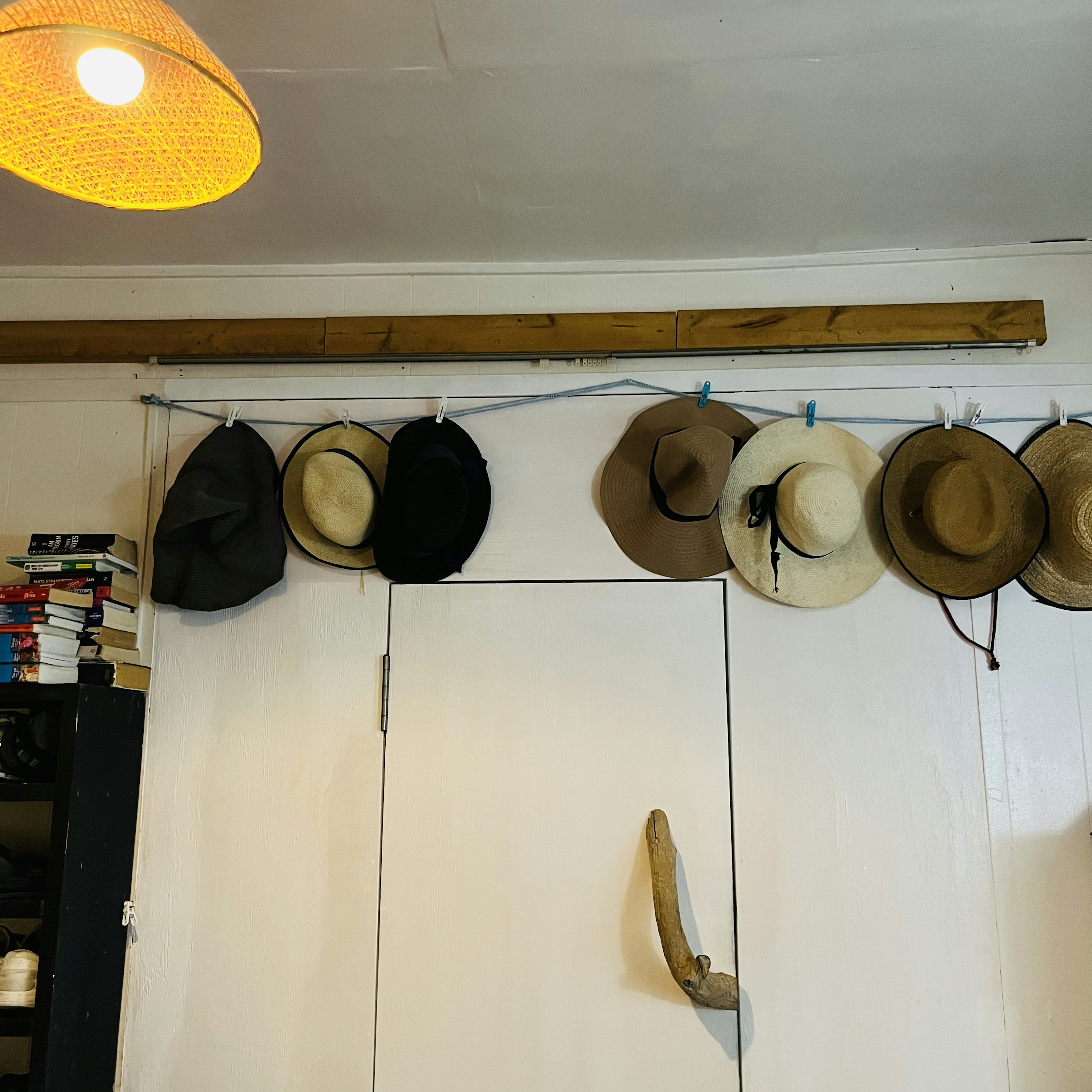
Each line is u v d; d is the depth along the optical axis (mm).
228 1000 2092
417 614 2234
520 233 2277
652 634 2186
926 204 2152
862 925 2041
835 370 2275
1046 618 2137
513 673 2193
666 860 2033
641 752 2139
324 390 2357
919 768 2100
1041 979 1998
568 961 2062
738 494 2195
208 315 2428
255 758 2199
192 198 1262
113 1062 2053
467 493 2092
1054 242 2312
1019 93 1771
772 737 2127
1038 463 2184
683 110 1818
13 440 2404
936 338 2252
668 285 2383
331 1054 2055
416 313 2402
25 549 2350
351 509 2133
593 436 2289
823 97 1781
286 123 1854
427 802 2150
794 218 2209
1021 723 2104
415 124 1860
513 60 1678
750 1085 1986
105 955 2031
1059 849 2051
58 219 2217
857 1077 1979
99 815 2027
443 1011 2061
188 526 2154
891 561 2170
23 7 1007
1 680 1999
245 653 2246
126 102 1115
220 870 2152
